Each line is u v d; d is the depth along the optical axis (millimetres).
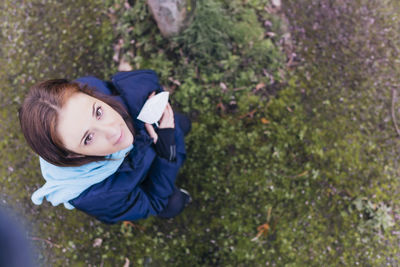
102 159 1256
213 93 2748
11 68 2918
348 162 2709
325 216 2633
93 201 1372
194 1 2436
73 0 2957
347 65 2855
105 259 2594
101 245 2609
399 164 2717
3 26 2996
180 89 2742
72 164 1152
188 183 2676
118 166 1383
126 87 1588
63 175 1244
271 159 2686
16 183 2732
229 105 2750
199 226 2617
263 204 2639
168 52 2756
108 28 2857
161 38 2746
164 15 2396
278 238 2598
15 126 2814
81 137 1055
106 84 1678
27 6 2990
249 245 2586
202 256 2580
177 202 2160
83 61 2854
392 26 2926
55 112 997
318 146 2717
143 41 2775
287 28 2865
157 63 2758
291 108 2758
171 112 1621
